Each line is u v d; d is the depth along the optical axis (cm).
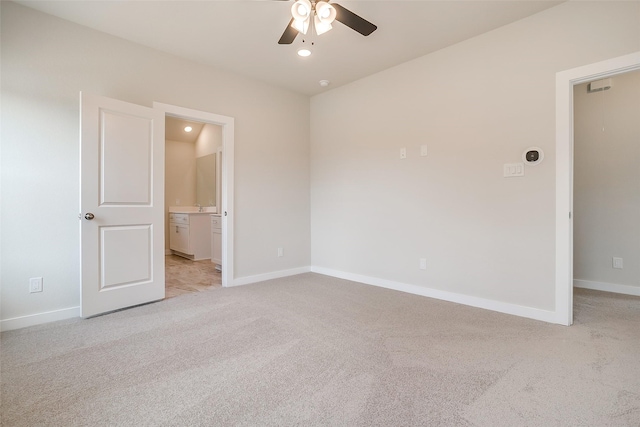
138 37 291
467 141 296
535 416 139
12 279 241
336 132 420
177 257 606
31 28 246
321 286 370
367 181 383
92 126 260
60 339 220
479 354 197
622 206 347
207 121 351
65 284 264
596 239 362
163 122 311
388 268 362
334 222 424
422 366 183
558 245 246
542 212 254
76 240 269
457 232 304
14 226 241
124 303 283
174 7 246
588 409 143
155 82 312
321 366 183
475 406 146
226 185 367
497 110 277
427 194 327
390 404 148
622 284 346
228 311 280
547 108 251
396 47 309
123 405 148
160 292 310
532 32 257
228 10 250
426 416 139
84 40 271
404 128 345
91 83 275
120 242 279
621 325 244
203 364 186
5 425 134
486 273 286
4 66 236
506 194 273
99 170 265
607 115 355
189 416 140
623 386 161
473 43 291
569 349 203
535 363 185
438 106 316
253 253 393
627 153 344
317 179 448
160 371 178
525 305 264
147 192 298
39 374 174
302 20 196
